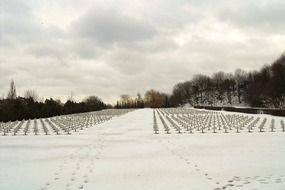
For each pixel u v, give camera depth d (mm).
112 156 17969
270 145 21469
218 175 13125
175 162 16000
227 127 35688
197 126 37094
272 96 102000
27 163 16359
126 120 50344
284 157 16891
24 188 11734
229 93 163125
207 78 173125
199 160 16406
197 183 11938
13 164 16141
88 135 29547
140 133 30656
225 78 169375
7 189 11641
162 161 16312
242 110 75375
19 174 13930
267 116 56312
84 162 16328
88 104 97500
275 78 102688
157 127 34688
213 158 16891
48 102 69688
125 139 25984
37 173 14062
